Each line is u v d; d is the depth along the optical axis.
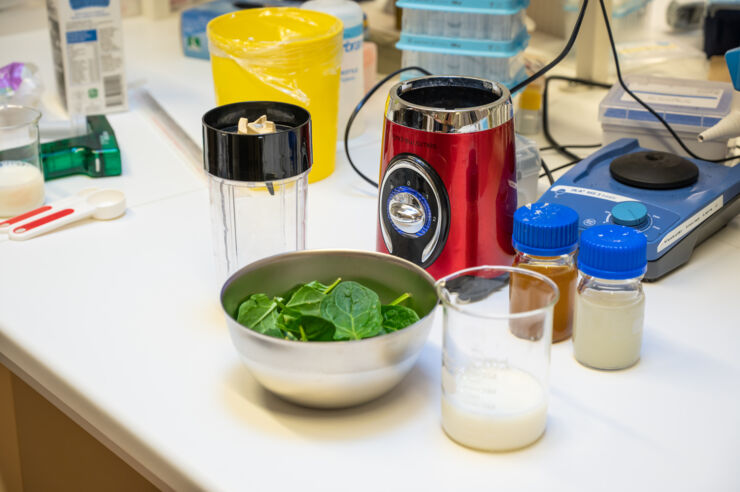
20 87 1.32
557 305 0.73
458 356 0.61
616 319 0.68
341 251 0.73
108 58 1.28
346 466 0.60
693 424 0.63
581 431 0.63
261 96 1.02
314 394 0.63
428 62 1.26
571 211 0.73
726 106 1.04
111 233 0.97
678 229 0.83
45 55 1.58
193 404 0.67
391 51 1.56
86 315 0.80
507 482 0.58
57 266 0.89
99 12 1.24
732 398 0.66
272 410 0.66
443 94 0.84
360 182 1.09
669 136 1.05
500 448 0.60
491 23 1.17
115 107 1.32
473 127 0.75
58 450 1.00
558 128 1.25
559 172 1.10
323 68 1.03
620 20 1.45
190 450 0.62
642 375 0.69
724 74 1.30
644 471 0.58
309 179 1.08
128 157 1.18
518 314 0.59
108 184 1.10
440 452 0.61
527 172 0.97
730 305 0.79
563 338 0.75
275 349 0.61
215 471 0.59
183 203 1.05
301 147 0.74
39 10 1.84
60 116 1.31
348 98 1.20
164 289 0.84
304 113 0.76
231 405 0.67
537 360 0.61
